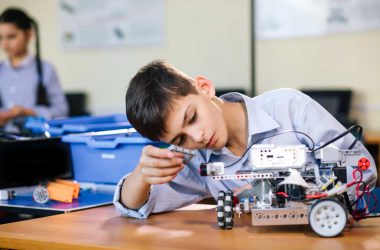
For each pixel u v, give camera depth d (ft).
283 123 4.51
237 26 14.49
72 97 16.25
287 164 3.68
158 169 3.99
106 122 7.14
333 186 3.64
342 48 13.58
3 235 3.86
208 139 3.95
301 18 13.85
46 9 16.88
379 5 13.23
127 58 16.03
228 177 3.72
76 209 4.88
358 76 13.48
